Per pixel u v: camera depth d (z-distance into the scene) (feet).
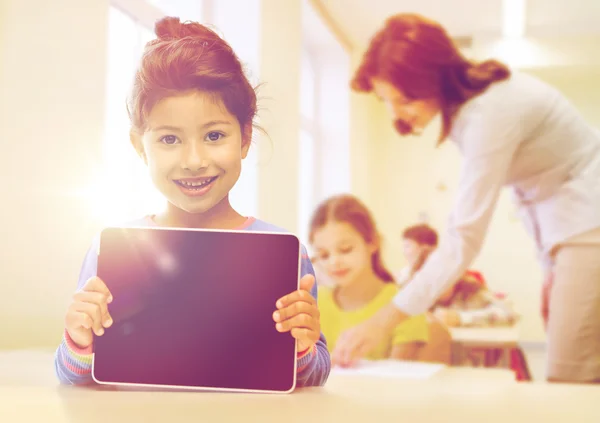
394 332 6.10
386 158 20.95
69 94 6.24
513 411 1.76
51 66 6.00
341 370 4.70
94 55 6.63
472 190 5.48
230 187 2.65
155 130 2.57
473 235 5.43
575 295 5.58
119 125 7.86
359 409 1.76
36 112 5.81
